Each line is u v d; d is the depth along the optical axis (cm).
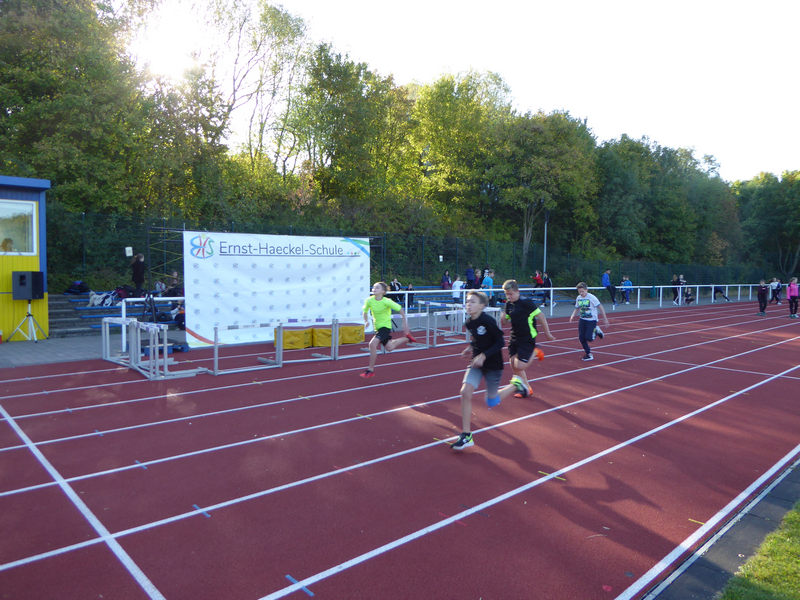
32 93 1945
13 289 1331
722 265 5791
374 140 3284
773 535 421
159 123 2291
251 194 2669
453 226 3634
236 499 479
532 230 4275
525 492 503
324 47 3016
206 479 523
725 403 858
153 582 352
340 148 3067
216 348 990
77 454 586
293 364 1125
